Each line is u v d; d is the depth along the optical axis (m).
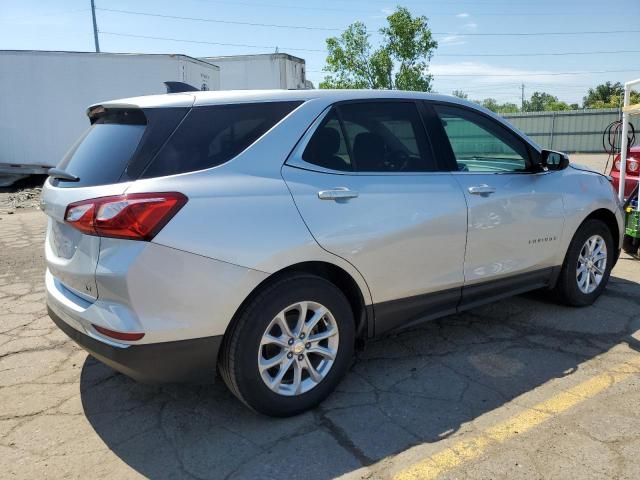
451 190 3.56
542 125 33.72
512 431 2.88
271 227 2.80
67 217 2.69
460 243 3.59
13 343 4.17
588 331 4.18
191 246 2.59
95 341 2.66
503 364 3.66
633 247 6.44
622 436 2.81
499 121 4.08
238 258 2.70
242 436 2.89
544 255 4.23
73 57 14.78
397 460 2.66
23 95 14.95
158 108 2.83
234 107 2.97
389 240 3.22
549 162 4.21
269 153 2.95
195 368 2.73
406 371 3.59
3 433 2.95
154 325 2.57
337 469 2.61
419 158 3.55
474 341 4.04
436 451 2.72
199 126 2.84
